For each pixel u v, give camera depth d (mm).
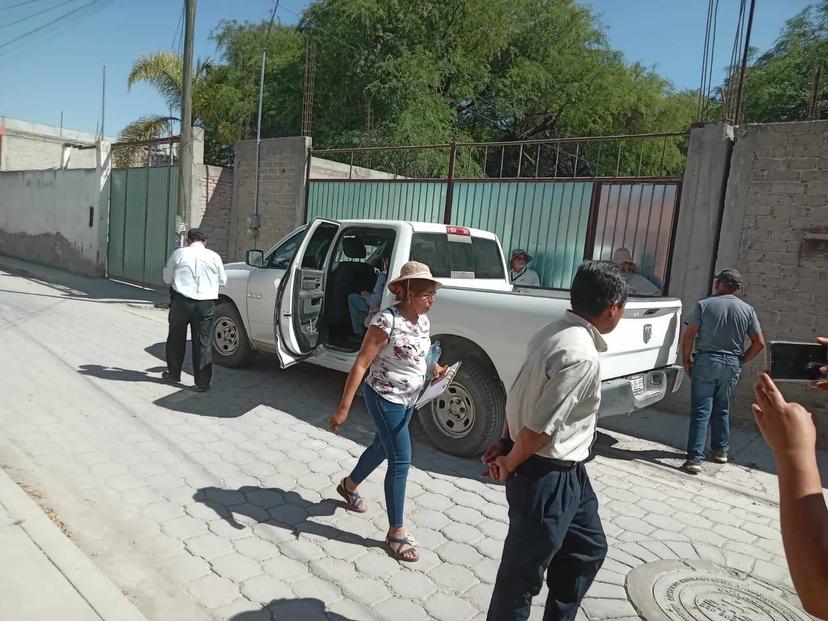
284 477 4301
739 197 6281
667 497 4590
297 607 2879
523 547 2322
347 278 6289
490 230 8461
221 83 21391
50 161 23922
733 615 3082
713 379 5074
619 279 2355
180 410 5551
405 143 17094
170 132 18328
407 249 5598
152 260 13766
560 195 7789
